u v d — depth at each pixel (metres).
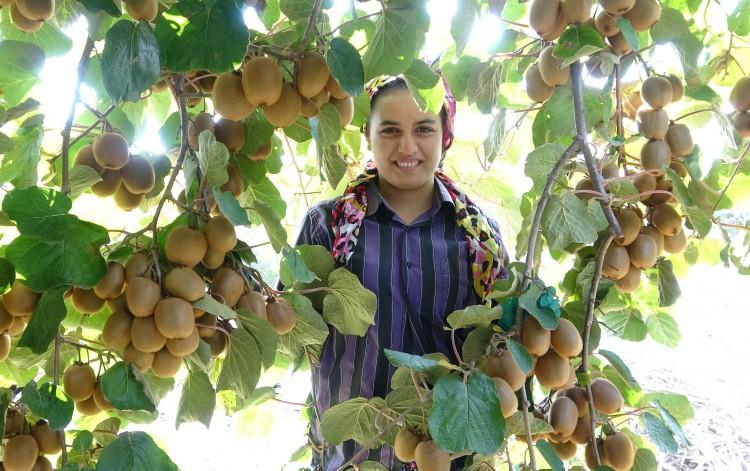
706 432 2.96
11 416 1.11
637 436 1.49
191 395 1.27
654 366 3.55
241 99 1.19
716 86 1.73
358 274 1.62
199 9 1.10
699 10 1.70
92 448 1.28
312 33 1.28
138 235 1.13
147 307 1.03
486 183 2.15
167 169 1.54
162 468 1.08
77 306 1.14
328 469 1.73
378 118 1.61
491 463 1.33
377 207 1.66
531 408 1.39
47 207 1.03
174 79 1.28
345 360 1.64
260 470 2.97
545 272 2.22
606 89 1.55
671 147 1.47
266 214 1.24
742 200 1.62
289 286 1.58
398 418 1.25
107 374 1.04
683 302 4.35
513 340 1.19
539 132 1.70
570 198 1.37
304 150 2.18
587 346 1.38
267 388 1.74
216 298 1.18
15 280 1.06
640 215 1.47
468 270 1.65
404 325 1.61
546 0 1.26
